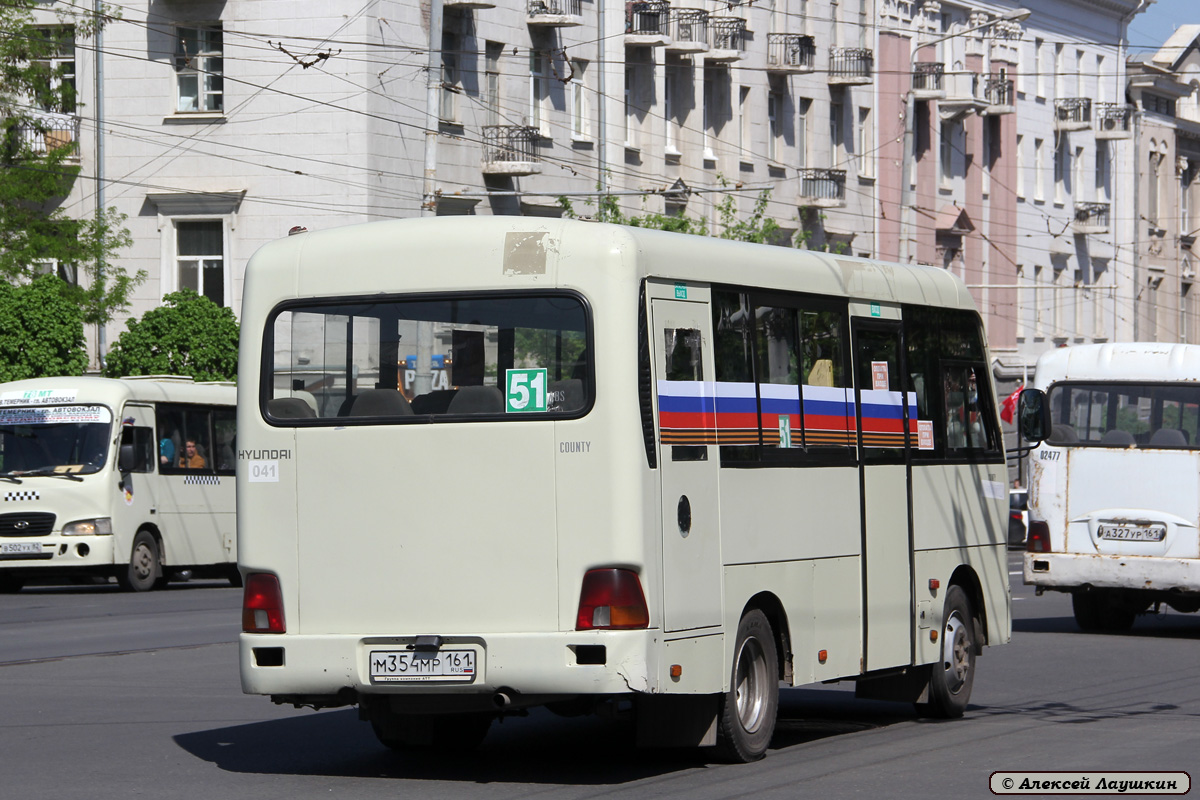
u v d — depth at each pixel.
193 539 38.84
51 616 28.95
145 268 51.41
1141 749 14.30
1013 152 83.44
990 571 17.41
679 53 61.12
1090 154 90.75
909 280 16.27
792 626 13.89
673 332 12.66
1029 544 26.25
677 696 13.06
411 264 12.78
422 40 50.88
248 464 13.06
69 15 50.38
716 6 62.94
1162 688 19.03
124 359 47.09
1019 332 84.06
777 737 15.24
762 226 63.00
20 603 33.00
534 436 12.27
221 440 40.22
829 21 69.50
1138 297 95.94
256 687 12.83
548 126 55.28
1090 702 17.80
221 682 19.09
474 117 52.78
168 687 18.62
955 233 77.44
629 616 12.02
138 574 36.97
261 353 13.14
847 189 70.62
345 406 12.84
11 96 47.12
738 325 13.48
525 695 12.18
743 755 13.45
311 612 12.80
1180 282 100.94
